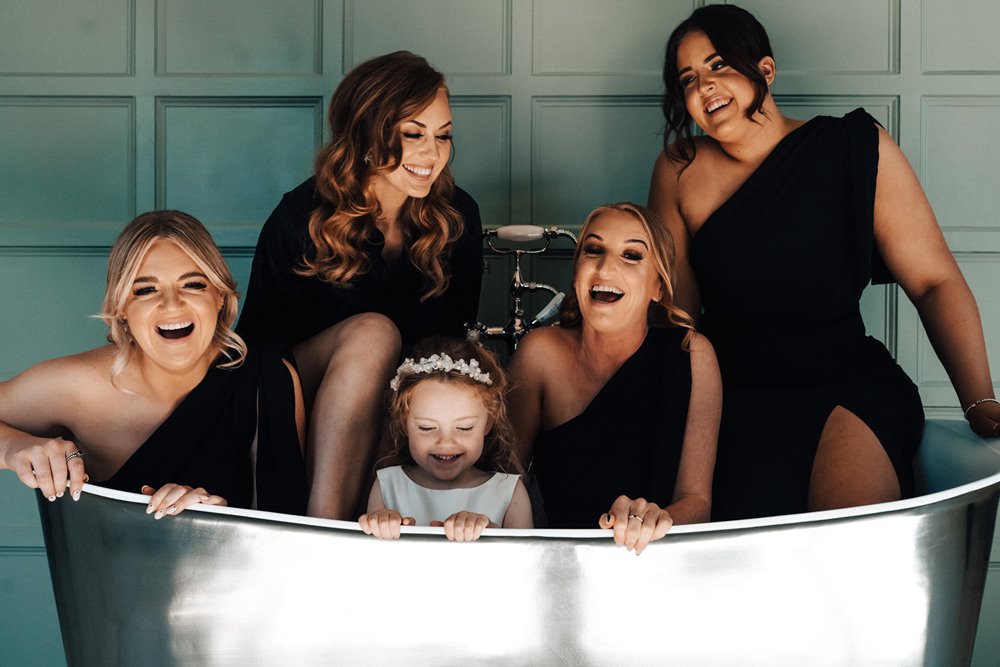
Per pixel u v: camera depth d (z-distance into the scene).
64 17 2.19
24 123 2.20
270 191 2.21
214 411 1.45
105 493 1.26
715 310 1.75
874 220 1.70
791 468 1.55
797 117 2.17
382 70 1.62
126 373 1.44
